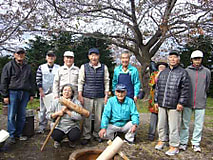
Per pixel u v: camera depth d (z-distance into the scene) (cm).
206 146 461
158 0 925
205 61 1429
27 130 466
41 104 494
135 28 1128
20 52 416
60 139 410
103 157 291
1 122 592
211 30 934
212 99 1359
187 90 394
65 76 447
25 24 955
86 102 437
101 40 1285
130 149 429
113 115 442
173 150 413
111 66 1323
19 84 422
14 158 373
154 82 473
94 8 1058
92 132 508
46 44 1202
